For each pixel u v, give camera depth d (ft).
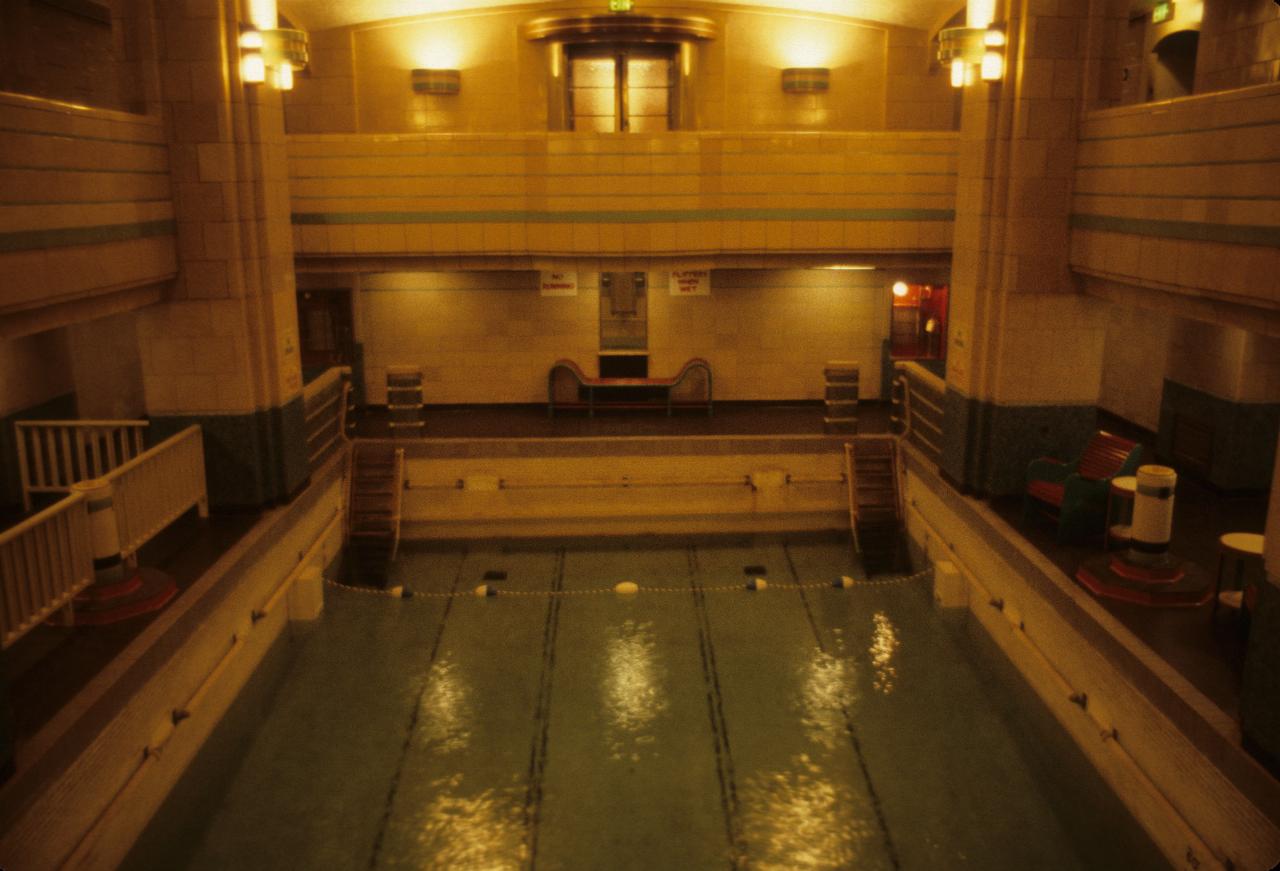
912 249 43.52
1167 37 45.19
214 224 32.40
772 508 43.24
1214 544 32.09
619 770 26.30
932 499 39.19
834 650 32.94
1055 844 23.45
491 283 50.42
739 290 50.75
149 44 31.12
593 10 47.52
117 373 42.63
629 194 41.98
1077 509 30.73
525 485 42.80
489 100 49.32
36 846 18.90
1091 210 32.12
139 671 23.36
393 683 30.91
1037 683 28.81
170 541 31.48
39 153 24.29
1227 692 21.88
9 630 22.15
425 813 24.57
